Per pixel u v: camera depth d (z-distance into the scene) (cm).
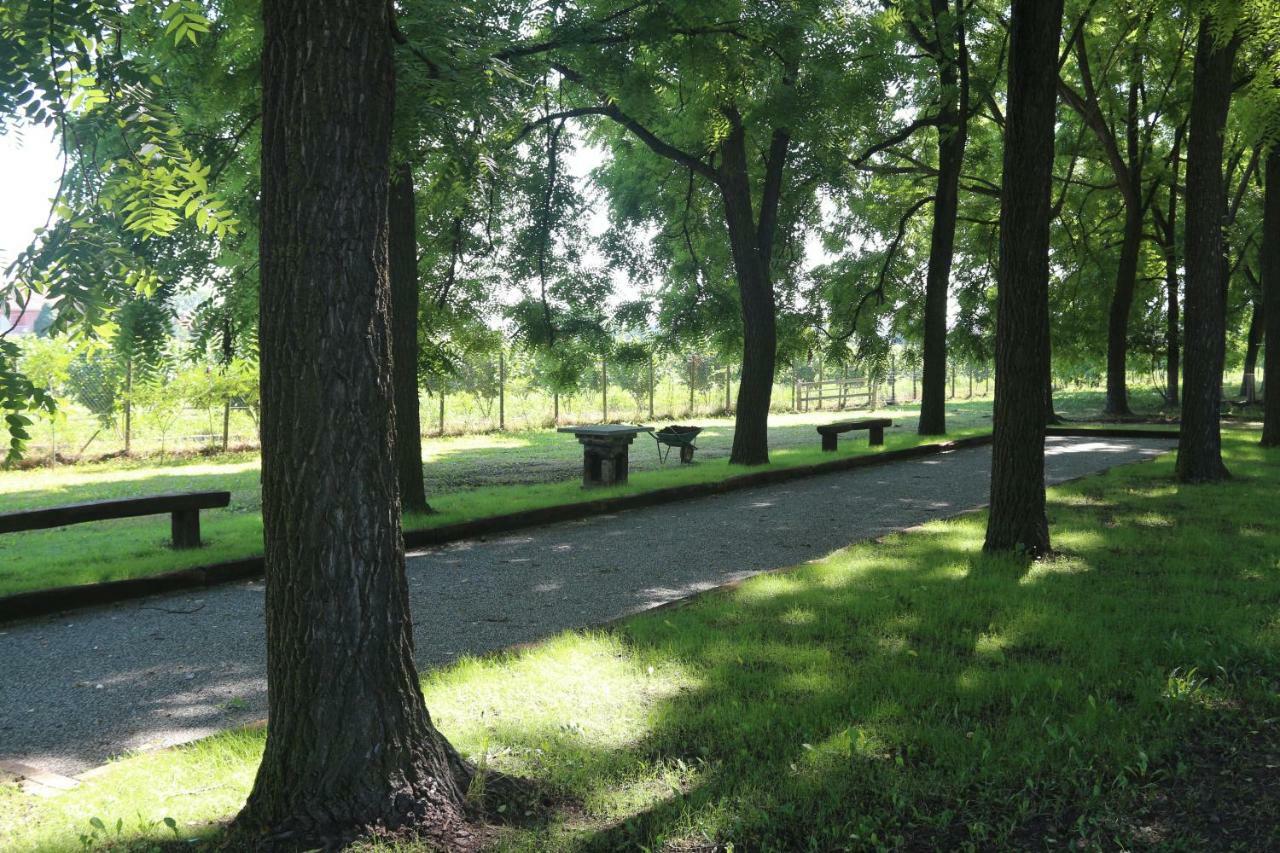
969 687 471
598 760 393
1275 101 1350
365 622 335
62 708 505
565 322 1728
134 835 333
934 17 1861
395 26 357
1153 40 2475
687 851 324
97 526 1166
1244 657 514
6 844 330
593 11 1290
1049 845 327
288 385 331
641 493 1237
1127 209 2702
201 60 870
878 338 2644
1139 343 3077
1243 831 333
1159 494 1172
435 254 1414
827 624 596
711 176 1616
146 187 369
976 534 923
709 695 469
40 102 336
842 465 1636
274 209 331
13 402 270
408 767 339
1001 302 827
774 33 1333
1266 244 1772
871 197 2573
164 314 671
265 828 327
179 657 596
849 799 358
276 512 336
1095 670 493
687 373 3553
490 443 2355
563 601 723
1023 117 809
